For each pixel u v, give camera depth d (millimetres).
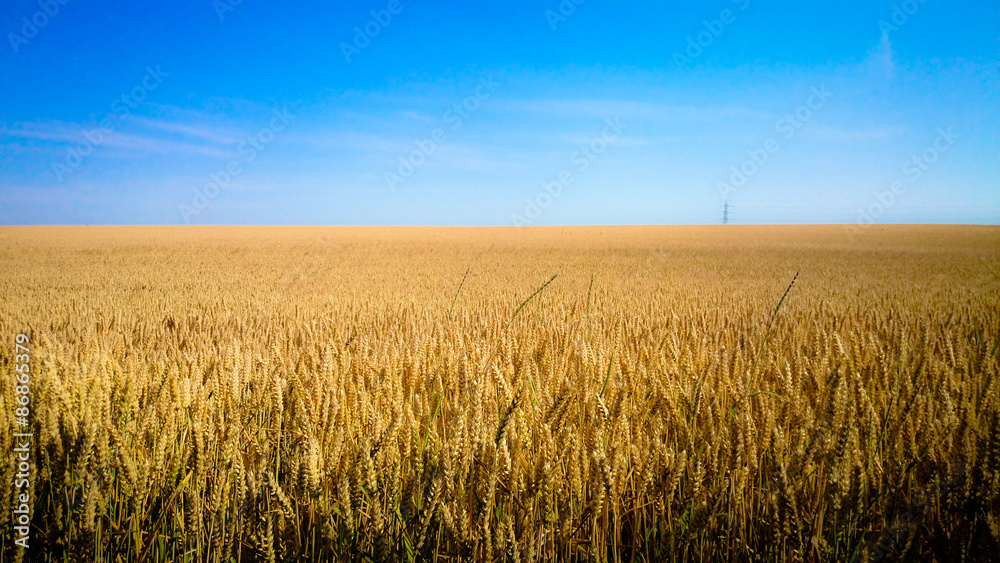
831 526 1944
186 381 2664
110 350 3988
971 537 1749
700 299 10344
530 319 6785
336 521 1957
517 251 31438
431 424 2609
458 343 4176
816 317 6918
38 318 7527
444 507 1679
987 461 1711
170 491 1988
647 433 2486
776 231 58906
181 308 9234
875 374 2969
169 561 1902
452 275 17000
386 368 3021
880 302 9555
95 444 1866
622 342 4348
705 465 2104
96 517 1798
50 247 32750
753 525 2105
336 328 6258
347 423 2355
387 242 40562
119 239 42688
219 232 58688
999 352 3773
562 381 2941
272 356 4191
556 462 1981
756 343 4863
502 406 2504
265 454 2219
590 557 1817
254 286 13516
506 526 1618
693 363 3527
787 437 2443
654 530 2008
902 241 42281
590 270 19188
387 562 1724
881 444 2363
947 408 2311
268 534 1637
